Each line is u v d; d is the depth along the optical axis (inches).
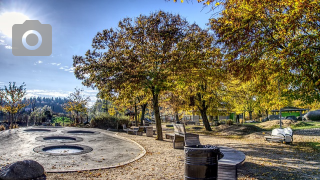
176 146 469.4
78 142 545.3
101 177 257.0
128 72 542.3
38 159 352.5
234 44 346.9
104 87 582.2
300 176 263.3
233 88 1010.1
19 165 242.4
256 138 708.0
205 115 1121.4
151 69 580.4
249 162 336.5
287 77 370.0
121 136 682.2
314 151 443.5
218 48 471.5
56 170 278.4
